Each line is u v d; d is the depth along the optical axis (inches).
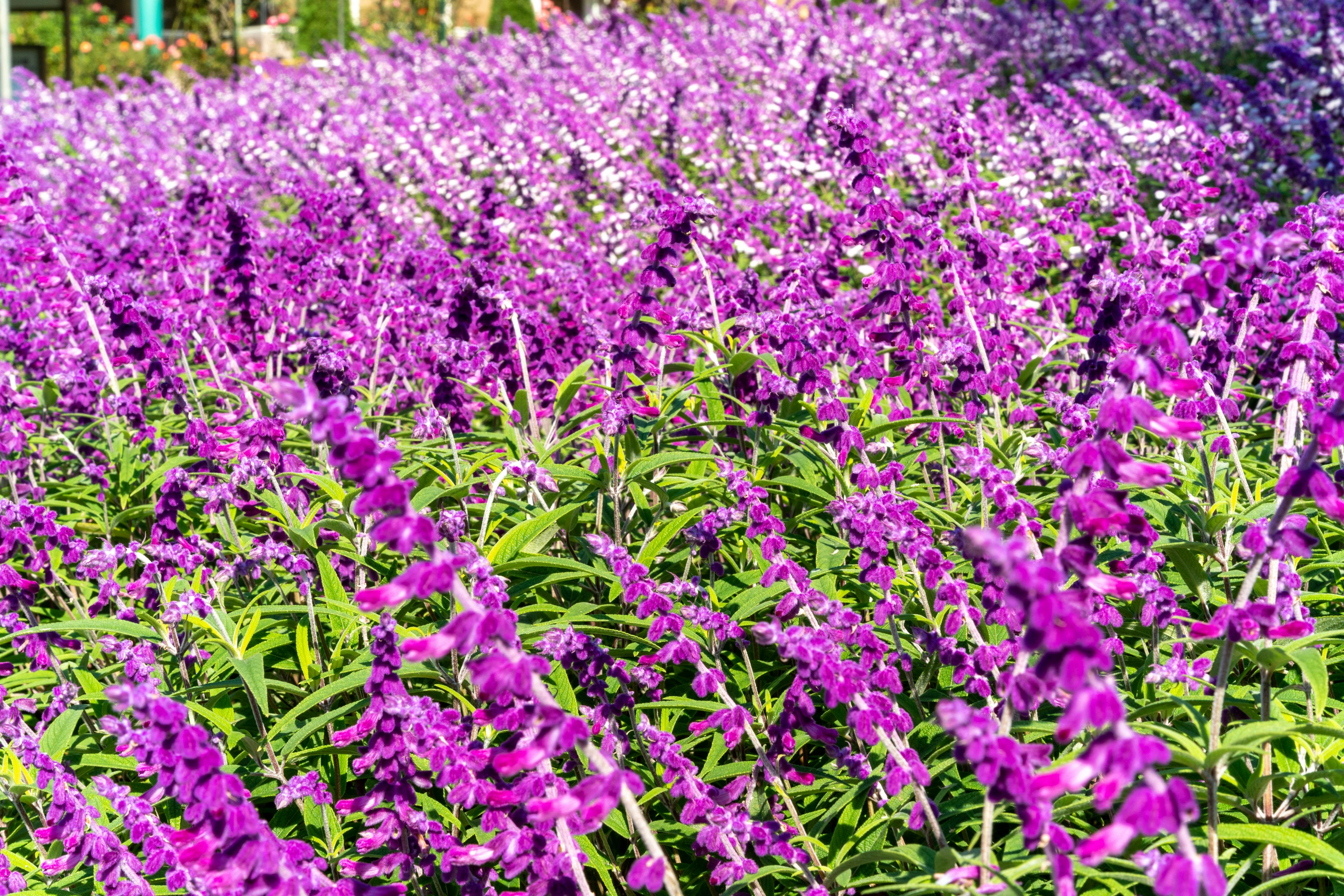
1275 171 367.9
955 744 105.5
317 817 142.8
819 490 172.6
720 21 784.3
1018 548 75.9
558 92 589.9
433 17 1355.8
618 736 132.3
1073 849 90.2
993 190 319.3
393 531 84.1
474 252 275.9
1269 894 118.6
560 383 225.9
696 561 172.2
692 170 461.4
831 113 183.9
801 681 116.0
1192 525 171.0
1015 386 206.5
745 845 121.6
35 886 137.6
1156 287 165.8
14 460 231.8
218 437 189.9
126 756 155.9
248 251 243.1
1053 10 671.8
